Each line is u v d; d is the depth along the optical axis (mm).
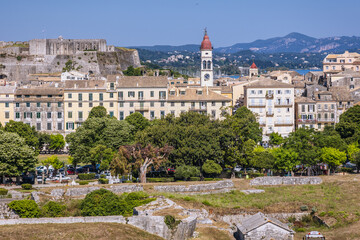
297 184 189375
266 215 150750
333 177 193750
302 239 146875
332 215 162125
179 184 182500
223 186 185000
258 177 190625
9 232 123312
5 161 195625
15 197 167375
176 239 131375
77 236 123250
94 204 145375
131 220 131250
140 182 196625
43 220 130125
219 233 141750
